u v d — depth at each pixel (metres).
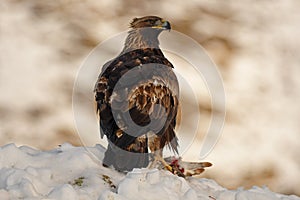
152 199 8.55
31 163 9.42
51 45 25.06
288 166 21.56
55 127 20.72
